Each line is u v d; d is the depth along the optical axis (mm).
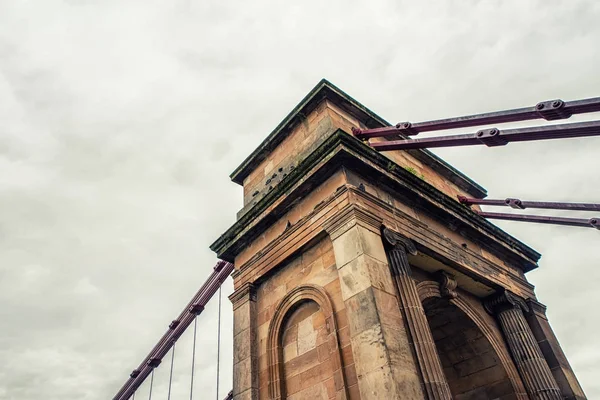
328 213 12359
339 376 10438
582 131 10266
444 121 13250
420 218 14117
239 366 13281
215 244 16391
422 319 10906
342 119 15609
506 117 11508
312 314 12391
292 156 15961
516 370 14977
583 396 14961
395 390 8852
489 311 16141
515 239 17844
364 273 10539
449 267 14320
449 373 16156
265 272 14031
